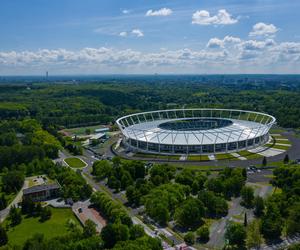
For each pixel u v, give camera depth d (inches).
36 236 6156.5
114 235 6067.9
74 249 5664.4
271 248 6077.8
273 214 6707.7
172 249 6092.5
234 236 6127.0
